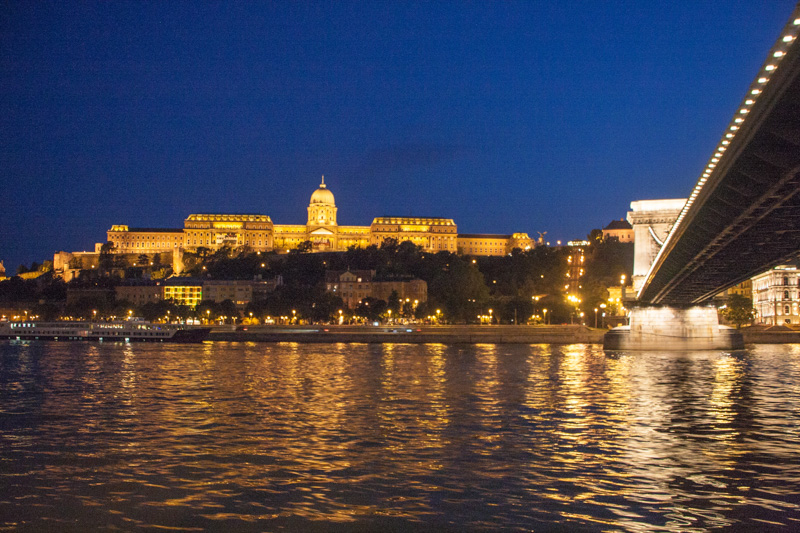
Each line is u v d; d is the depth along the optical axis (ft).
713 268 306.76
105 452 160.76
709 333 465.88
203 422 196.75
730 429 183.01
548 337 642.63
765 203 185.06
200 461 151.64
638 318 470.39
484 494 127.34
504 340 649.61
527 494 127.13
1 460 154.10
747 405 223.92
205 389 273.33
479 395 250.78
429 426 188.44
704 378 301.02
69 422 198.80
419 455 155.12
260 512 119.75
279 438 173.88
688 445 164.04
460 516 116.78
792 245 249.55
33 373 342.44
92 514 120.26
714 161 172.55
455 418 200.95
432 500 124.47
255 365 388.57
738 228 219.20
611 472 140.67
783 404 225.97
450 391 262.88
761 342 611.47
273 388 275.59
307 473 141.49
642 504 121.60
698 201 212.02
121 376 326.03
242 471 143.43
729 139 155.53
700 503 122.01
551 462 148.46
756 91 131.23
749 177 171.83
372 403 232.12
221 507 122.42
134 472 143.74
